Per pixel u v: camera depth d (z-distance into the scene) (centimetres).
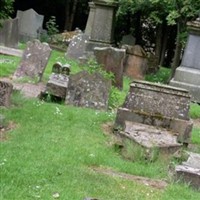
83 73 1166
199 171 741
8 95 1020
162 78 2395
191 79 1764
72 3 4147
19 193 580
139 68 2141
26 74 1430
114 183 675
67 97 1160
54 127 929
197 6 2102
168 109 991
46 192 596
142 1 2691
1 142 791
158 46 3416
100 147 861
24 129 888
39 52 1441
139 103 998
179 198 662
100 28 2178
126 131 908
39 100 1148
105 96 1161
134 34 3756
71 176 669
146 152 834
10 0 1032
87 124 991
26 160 703
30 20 2931
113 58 1505
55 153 767
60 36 3027
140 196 641
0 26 1141
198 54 1770
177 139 941
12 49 2053
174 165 783
